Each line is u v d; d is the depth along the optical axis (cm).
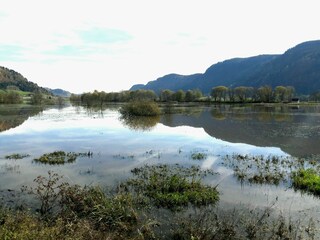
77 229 999
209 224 1182
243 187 1662
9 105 11200
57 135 3559
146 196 1489
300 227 1190
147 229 1119
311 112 7300
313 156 2486
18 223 1023
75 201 1313
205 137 3431
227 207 1383
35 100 12144
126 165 2141
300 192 1587
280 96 13175
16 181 1747
